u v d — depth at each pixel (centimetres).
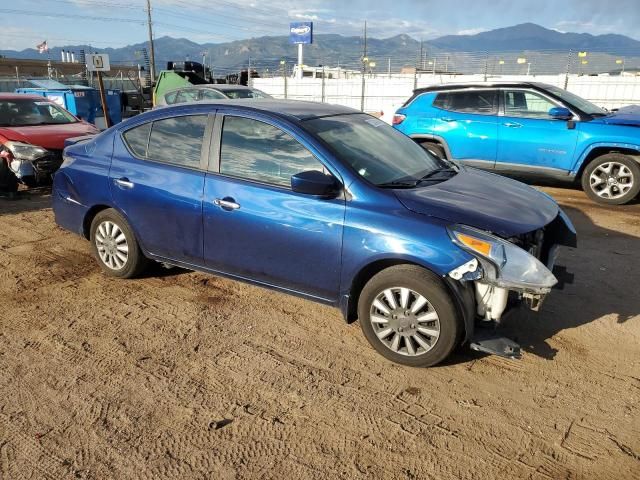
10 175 807
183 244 434
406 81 2552
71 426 294
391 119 1027
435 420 301
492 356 368
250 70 3092
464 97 884
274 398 321
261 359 363
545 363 359
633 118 784
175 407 311
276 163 388
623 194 775
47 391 325
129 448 277
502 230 326
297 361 361
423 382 337
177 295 465
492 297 332
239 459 271
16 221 698
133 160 458
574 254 571
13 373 344
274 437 287
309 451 277
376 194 354
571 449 278
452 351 339
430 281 329
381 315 355
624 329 406
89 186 480
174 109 446
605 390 329
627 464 268
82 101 1669
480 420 301
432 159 459
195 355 368
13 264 538
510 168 848
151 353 371
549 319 421
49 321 416
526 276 319
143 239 459
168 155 441
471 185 397
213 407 311
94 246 497
